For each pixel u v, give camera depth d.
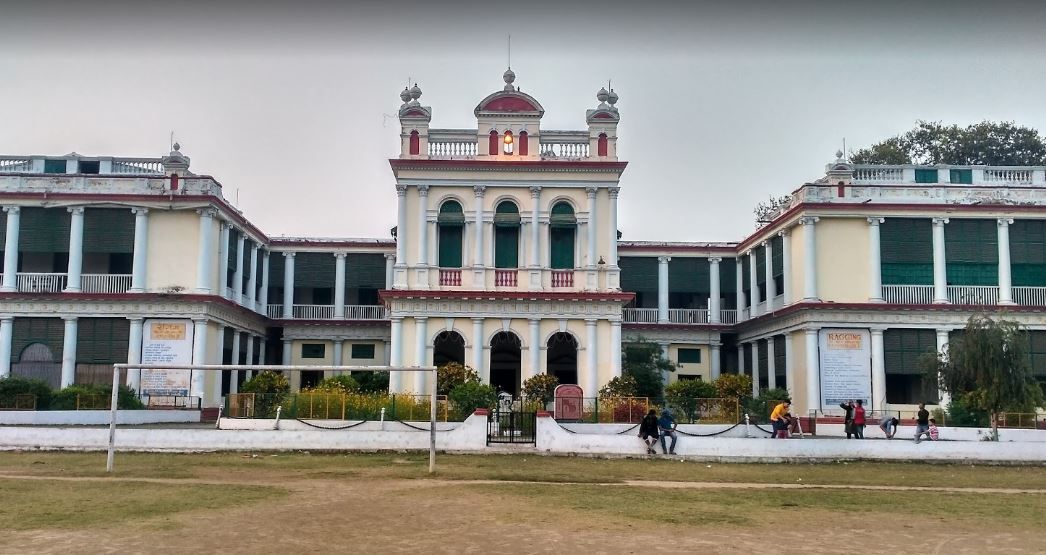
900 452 26.89
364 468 23.11
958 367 33.16
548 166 41.38
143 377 41.22
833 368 40.94
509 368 45.19
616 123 42.16
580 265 41.22
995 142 63.72
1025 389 31.97
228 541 12.82
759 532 14.15
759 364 48.69
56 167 44.00
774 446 26.53
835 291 41.53
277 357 52.50
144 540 12.78
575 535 13.62
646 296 53.66
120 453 26.75
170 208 42.09
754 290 49.69
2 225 42.28
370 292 53.59
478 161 41.31
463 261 41.19
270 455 26.69
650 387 41.56
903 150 66.94
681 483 20.73
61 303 41.59
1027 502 18.17
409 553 12.16
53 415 34.75
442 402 33.47
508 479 20.91
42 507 15.74
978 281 42.09
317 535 13.38
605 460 26.25
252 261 49.53
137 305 41.53
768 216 50.00
